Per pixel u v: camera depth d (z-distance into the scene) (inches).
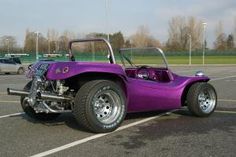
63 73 294.5
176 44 4261.8
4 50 4210.1
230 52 3934.5
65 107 316.8
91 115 294.4
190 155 245.3
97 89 296.2
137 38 3885.3
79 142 277.4
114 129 308.5
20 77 1184.8
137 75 370.9
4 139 287.7
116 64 317.4
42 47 4153.5
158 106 354.9
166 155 245.4
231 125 336.5
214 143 273.9
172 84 363.6
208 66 2123.5
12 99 530.0
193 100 367.6
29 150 258.4
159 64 383.6
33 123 345.7
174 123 345.1
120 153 249.9
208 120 359.9
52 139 286.8
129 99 332.8
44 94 301.3
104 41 334.0
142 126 331.9
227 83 831.1
